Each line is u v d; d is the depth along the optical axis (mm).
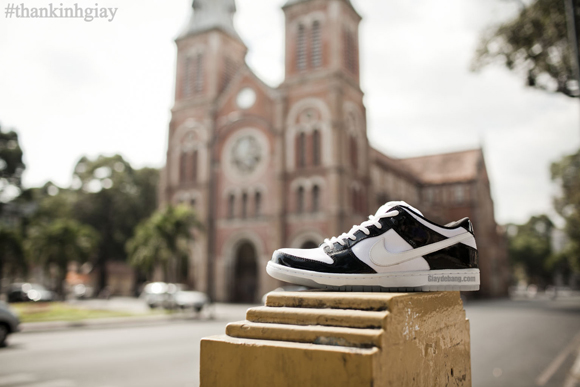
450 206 59562
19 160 46531
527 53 11750
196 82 43531
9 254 41438
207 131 41344
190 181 41438
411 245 1723
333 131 35562
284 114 38094
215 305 36188
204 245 39062
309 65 37906
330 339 1279
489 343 14281
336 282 1732
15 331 12781
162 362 10031
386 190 50062
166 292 31453
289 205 36688
